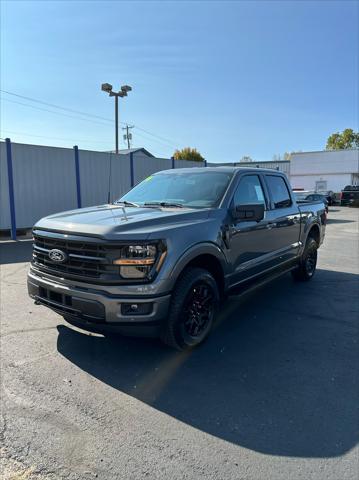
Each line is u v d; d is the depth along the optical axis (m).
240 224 4.45
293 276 6.95
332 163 42.12
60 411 2.92
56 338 4.26
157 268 3.33
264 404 3.07
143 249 3.27
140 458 2.43
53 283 3.62
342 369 3.66
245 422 2.83
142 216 3.73
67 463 2.38
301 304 5.64
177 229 3.56
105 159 16.45
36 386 3.27
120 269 3.25
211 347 4.12
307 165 43.84
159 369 3.61
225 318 5.04
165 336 3.64
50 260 3.67
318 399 3.15
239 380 3.44
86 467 2.35
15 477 2.26
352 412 2.97
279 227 5.46
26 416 2.85
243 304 5.64
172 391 3.24
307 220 6.54
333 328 4.70
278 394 3.22
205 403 3.07
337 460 2.44
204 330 3.99
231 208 4.38
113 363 3.71
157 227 3.51
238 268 4.48
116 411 2.94
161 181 5.20
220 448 2.54
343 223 18.83
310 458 2.45
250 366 3.70
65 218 3.84
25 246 11.58
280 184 5.86
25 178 13.82
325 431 2.73
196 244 3.69
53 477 2.26
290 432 2.72
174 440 2.62
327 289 6.47
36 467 2.34
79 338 4.26
